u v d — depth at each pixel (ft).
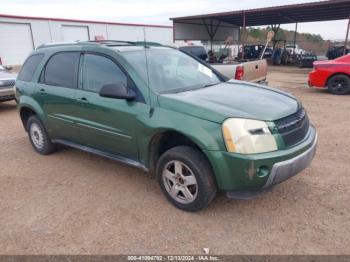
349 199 11.60
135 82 11.93
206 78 14.24
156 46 14.96
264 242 9.52
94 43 14.12
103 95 11.82
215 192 10.71
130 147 12.34
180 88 12.49
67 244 9.76
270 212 11.02
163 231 10.21
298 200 11.68
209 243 9.57
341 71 32.63
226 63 25.73
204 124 10.05
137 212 11.35
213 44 96.94
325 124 21.44
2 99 28.73
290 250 9.13
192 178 10.68
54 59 15.75
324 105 27.78
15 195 13.01
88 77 13.74
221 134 9.76
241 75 24.50
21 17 84.84
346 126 20.79
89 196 12.67
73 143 15.49
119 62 12.57
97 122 13.24
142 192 12.81
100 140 13.53
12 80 29.55
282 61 84.17
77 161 16.48
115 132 12.62
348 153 15.96
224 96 11.55
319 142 17.74
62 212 11.56
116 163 15.96
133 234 10.12
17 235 10.30
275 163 9.62
